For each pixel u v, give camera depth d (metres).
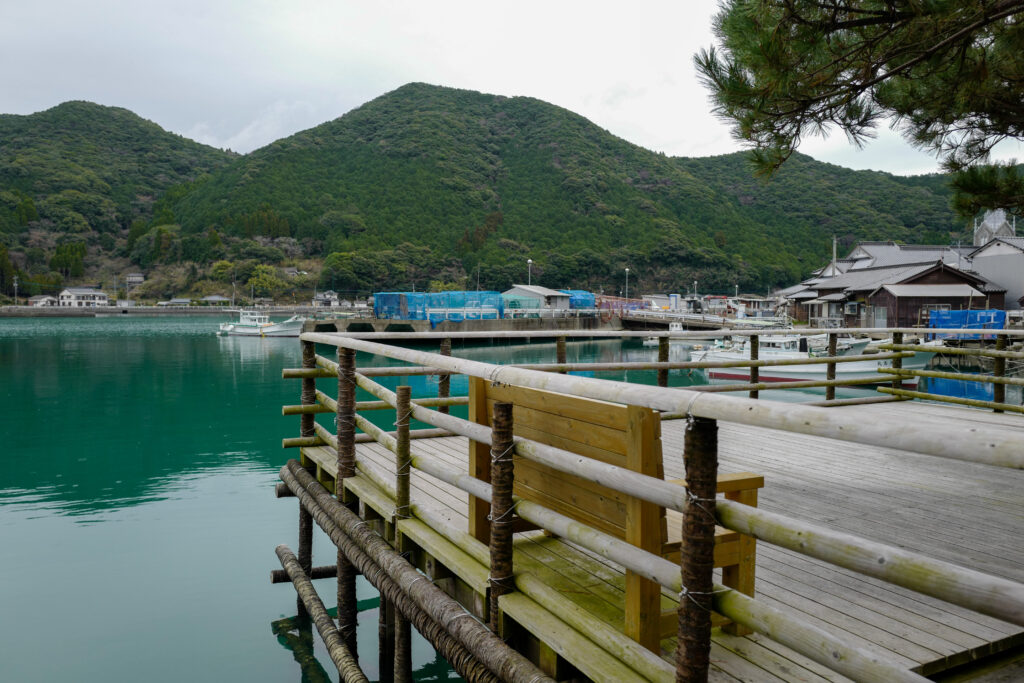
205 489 10.80
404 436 3.67
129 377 26.36
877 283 44.28
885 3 3.72
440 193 160.88
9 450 13.61
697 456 1.69
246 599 6.88
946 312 32.91
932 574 1.25
